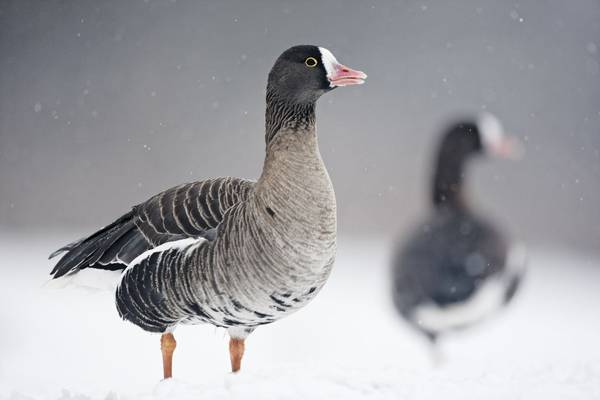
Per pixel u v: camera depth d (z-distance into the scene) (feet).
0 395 26.45
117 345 39.50
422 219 40.86
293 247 22.85
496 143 43.75
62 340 39.86
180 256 23.73
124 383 30.66
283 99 24.18
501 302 39.93
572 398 21.56
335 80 23.95
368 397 21.13
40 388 27.76
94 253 25.99
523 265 40.32
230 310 23.70
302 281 23.16
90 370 33.86
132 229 25.71
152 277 24.21
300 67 24.00
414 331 39.27
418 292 38.52
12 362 34.94
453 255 38.47
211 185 25.11
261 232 22.80
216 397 20.77
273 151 23.59
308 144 23.59
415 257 38.60
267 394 20.68
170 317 24.66
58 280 26.76
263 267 22.86
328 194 23.34
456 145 43.68
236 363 25.55
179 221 24.50
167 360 25.18
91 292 26.78
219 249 23.32
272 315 23.85
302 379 22.03
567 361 26.53
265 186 23.11
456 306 38.52
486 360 27.99
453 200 42.19
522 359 28.48
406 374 23.62
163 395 21.44
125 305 25.18
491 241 39.17
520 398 21.61
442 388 22.15
